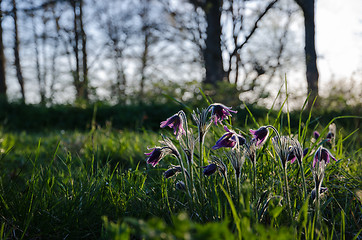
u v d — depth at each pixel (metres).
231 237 0.98
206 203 2.11
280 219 1.82
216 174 2.34
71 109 12.57
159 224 0.86
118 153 4.20
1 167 3.49
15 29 21.33
